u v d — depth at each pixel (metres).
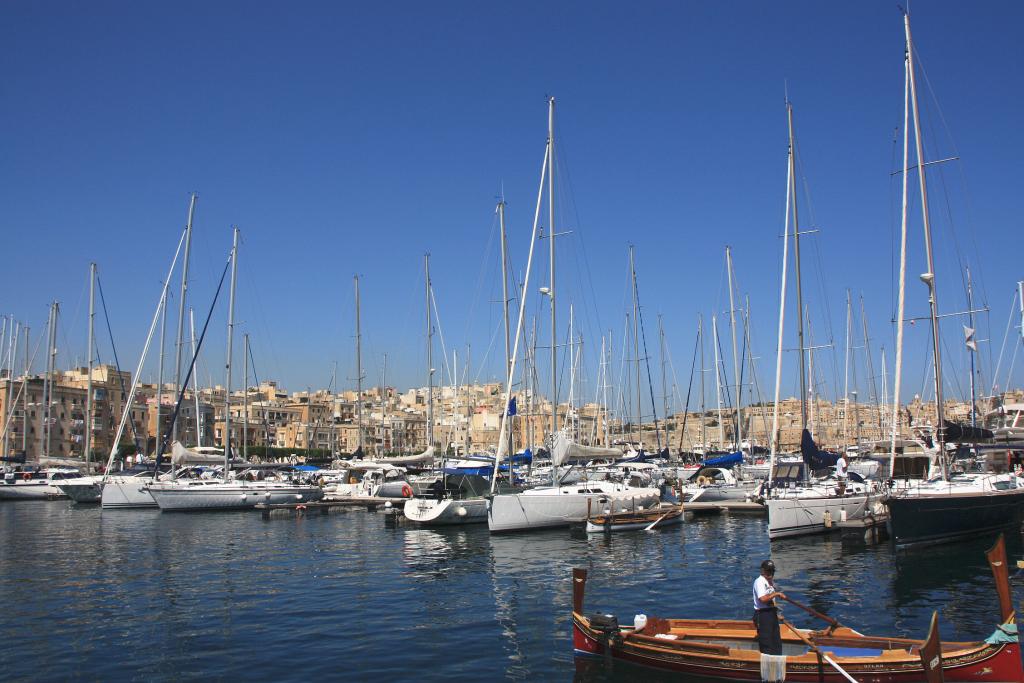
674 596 21.70
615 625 15.28
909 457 35.12
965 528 28.98
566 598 21.52
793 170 37.66
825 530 31.86
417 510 38.50
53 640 17.44
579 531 34.66
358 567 26.94
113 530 38.81
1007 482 31.05
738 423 60.97
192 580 24.58
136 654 16.34
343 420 180.62
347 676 14.81
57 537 35.94
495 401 130.88
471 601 21.27
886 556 27.16
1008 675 12.50
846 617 18.81
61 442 116.44
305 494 49.84
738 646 15.11
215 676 14.88
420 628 18.33
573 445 38.31
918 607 19.72
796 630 14.62
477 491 39.75
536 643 16.95
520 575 25.12
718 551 29.77
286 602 21.25
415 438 190.00
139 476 53.97
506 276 43.34
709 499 47.00
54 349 76.88
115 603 21.19
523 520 35.00
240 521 43.09
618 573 25.30
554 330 37.91
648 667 14.89
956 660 12.73
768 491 33.66
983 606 19.69
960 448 35.53
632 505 38.06
